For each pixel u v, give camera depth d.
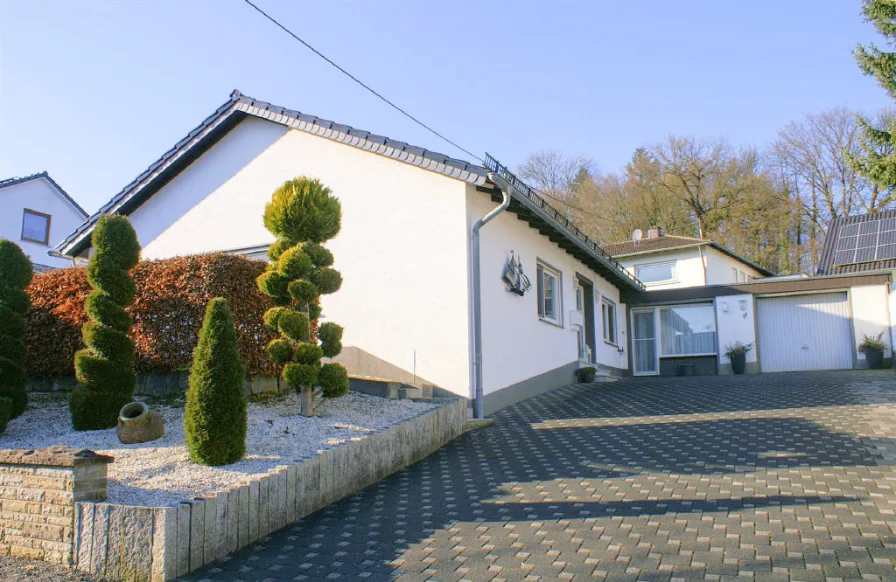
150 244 15.86
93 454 5.64
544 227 15.01
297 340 8.86
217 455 6.64
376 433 8.13
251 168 14.86
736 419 10.64
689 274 29.70
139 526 5.22
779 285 21.81
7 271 8.52
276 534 6.18
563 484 7.42
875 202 38.75
